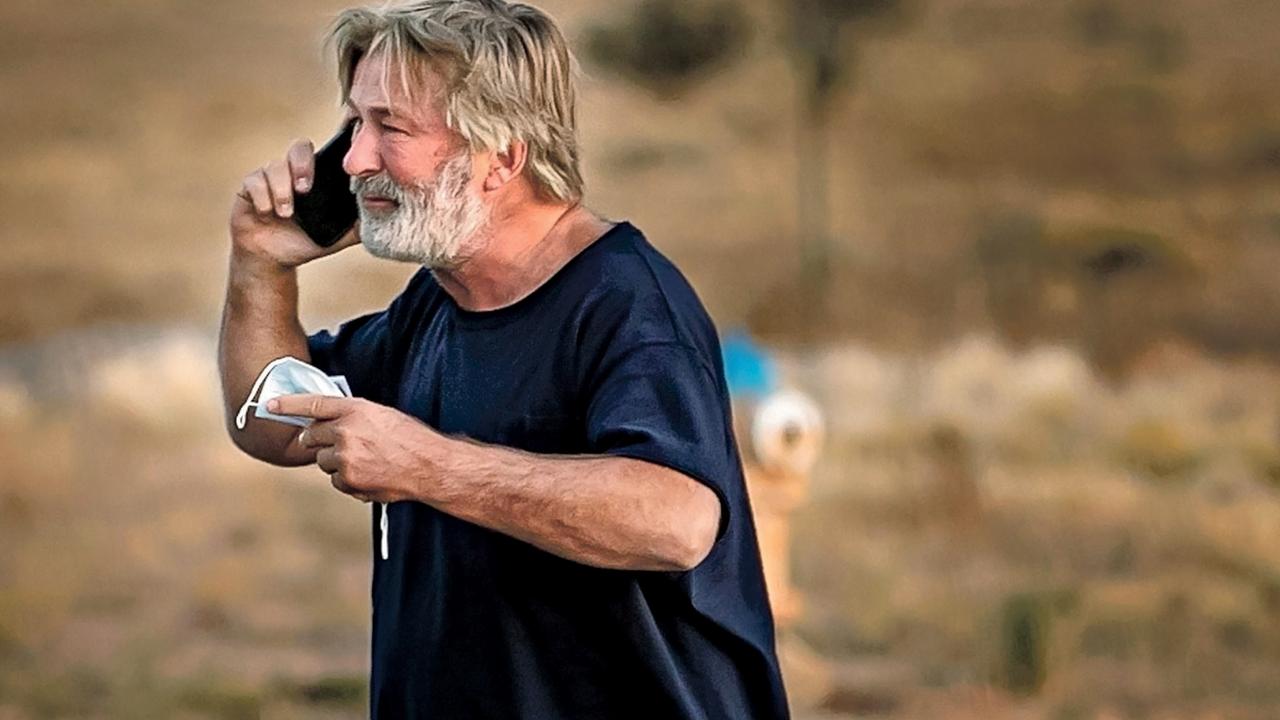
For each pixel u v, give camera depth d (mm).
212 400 30875
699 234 59500
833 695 15867
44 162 70062
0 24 87750
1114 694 16172
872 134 70750
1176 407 31109
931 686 16234
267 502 24531
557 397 6574
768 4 76312
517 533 6203
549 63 6625
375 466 6219
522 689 6586
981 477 24188
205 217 64188
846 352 36688
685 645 6668
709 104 74438
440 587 6684
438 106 6535
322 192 7203
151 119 75875
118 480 26031
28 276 54031
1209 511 22484
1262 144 68625
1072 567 20547
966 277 51219
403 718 6859
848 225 59500
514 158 6625
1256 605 18703
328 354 7402
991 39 81125
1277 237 56625
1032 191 64000
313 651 17703
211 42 87562
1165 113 72750
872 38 75312
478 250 6684
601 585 6523
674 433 6277
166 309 50906
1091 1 84875
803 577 20047
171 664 16844
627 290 6543
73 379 33812
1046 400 30891
